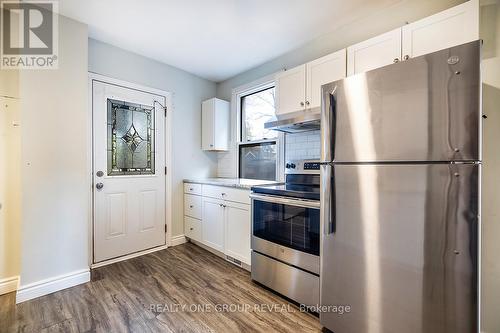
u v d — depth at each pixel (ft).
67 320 5.24
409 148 3.76
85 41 6.98
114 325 5.08
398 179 3.88
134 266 8.09
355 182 4.37
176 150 10.34
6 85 6.33
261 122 10.28
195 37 7.89
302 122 6.74
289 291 5.98
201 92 11.40
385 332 4.05
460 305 3.38
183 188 10.61
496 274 4.58
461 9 4.55
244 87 10.64
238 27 7.31
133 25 7.15
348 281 4.51
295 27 7.35
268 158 9.95
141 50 8.77
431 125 3.57
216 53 9.02
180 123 10.50
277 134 9.41
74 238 6.77
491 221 4.63
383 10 6.54
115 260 8.45
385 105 4.01
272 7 6.37
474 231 3.27
